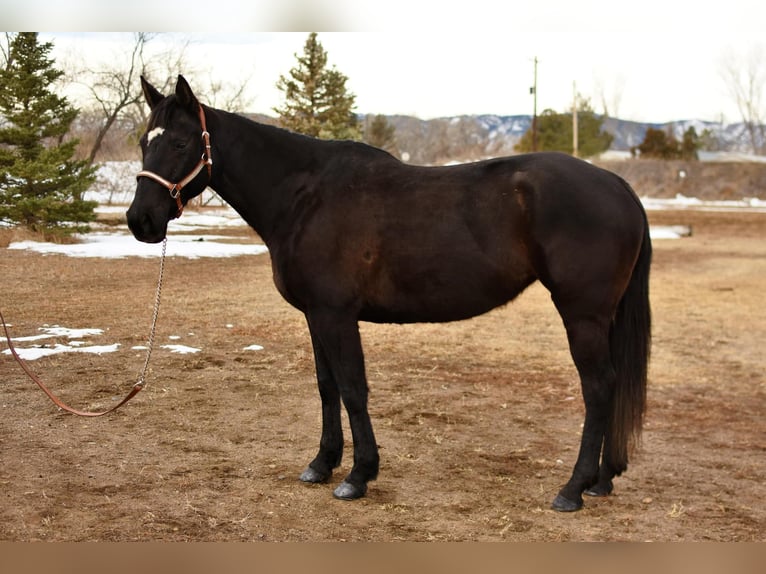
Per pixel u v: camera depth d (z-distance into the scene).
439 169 4.02
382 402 6.11
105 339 8.13
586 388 3.86
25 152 17.53
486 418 5.73
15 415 5.48
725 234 25.69
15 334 8.23
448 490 4.25
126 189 32.41
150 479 4.29
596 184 3.79
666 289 13.21
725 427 5.65
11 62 18.05
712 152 66.50
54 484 4.16
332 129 33.78
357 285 3.98
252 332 8.77
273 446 4.95
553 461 4.78
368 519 3.80
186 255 16.23
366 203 3.96
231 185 4.20
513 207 3.78
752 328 9.79
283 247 4.10
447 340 8.77
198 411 5.69
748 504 4.11
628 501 4.12
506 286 3.89
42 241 16.94
